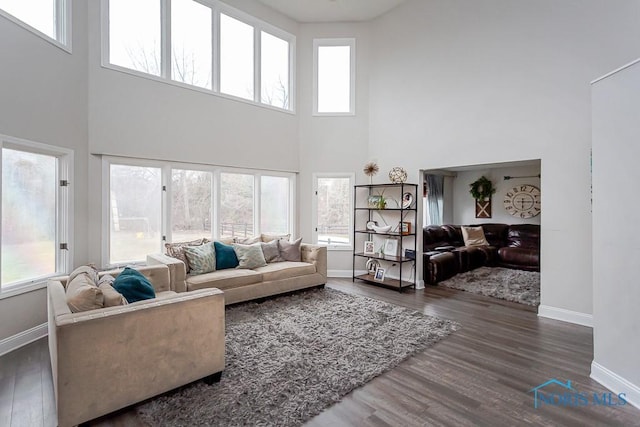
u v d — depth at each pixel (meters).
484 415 1.96
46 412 1.99
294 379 2.31
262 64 5.52
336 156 5.79
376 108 5.60
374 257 5.20
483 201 7.91
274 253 4.82
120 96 4.00
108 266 3.95
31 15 3.18
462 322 3.50
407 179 5.18
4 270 2.96
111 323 1.86
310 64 5.82
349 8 5.39
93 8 3.81
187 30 4.66
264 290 4.18
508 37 4.01
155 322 2.02
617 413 1.98
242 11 5.13
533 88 3.80
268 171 5.52
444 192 8.24
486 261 6.55
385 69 5.47
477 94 4.32
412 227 5.09
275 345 2.87
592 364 2.40
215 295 2.28
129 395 1.93
